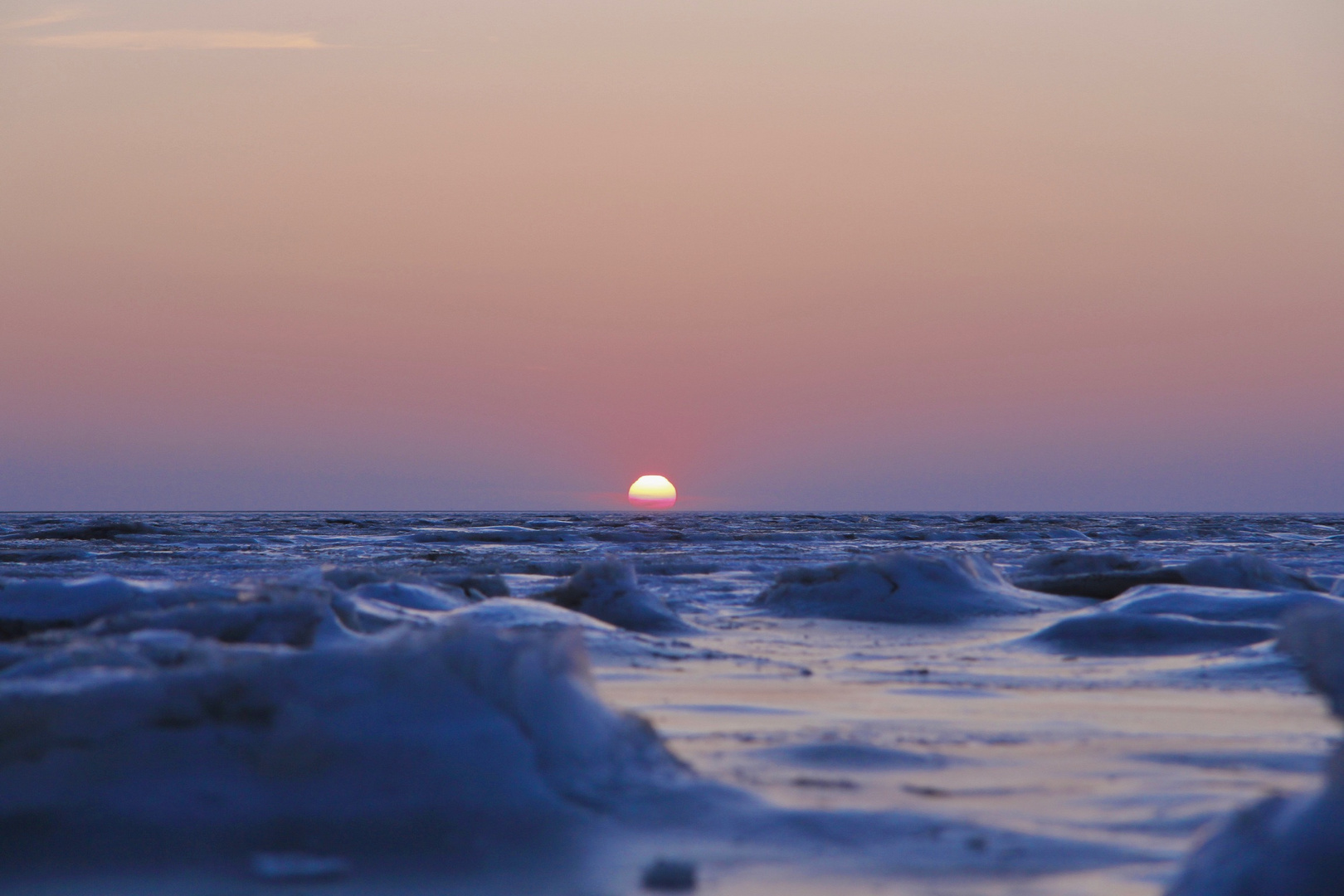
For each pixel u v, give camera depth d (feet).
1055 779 26.53
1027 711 37.32
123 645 32.12
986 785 25.85
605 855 19.80
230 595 53.11
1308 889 15.78
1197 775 27.12
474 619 56.08
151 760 21.57
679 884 18.51
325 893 17.94
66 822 20.11
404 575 69.97
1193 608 63.82
